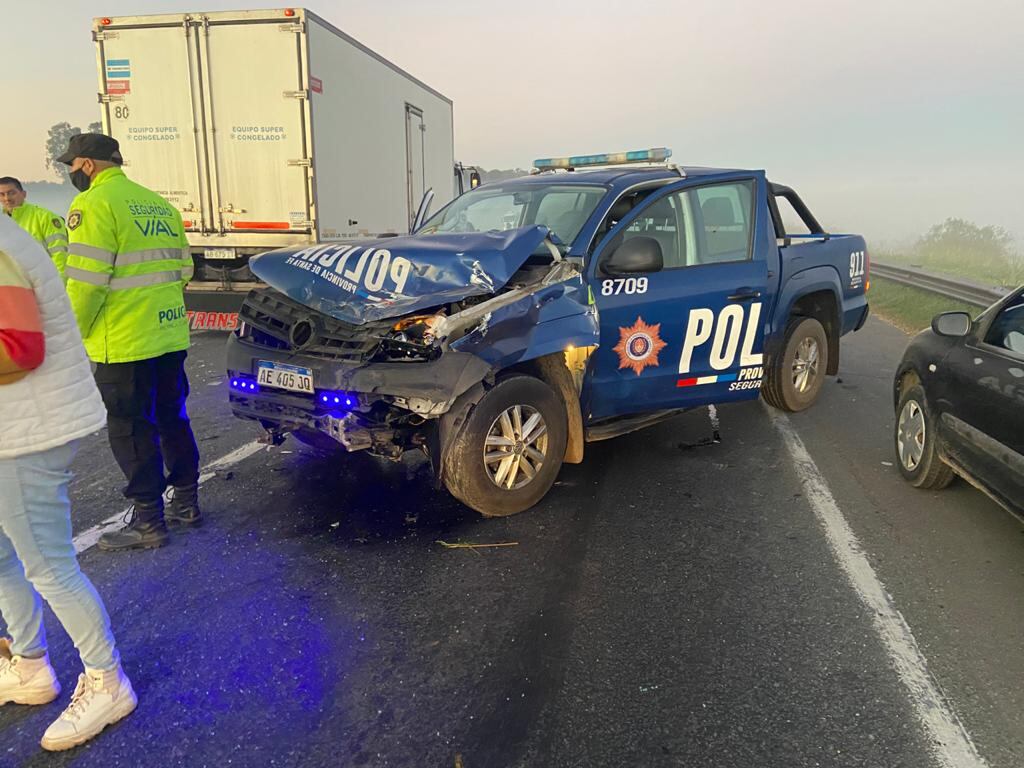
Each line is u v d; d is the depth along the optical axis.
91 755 2.24
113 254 3.25
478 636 2.88
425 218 6.51
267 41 8.41
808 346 6.03
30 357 2.04
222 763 2.21
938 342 4.36
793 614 3.05
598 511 4.08
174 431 3.68
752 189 5.18
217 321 8.88
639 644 2.83
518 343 3.72
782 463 4.87
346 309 3.61
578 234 4.33
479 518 3.98
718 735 2.34
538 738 2.32
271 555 3.53
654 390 4.61
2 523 2.16
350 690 2.55
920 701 2.51
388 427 3.62
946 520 3.98
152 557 3.48
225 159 8.73
